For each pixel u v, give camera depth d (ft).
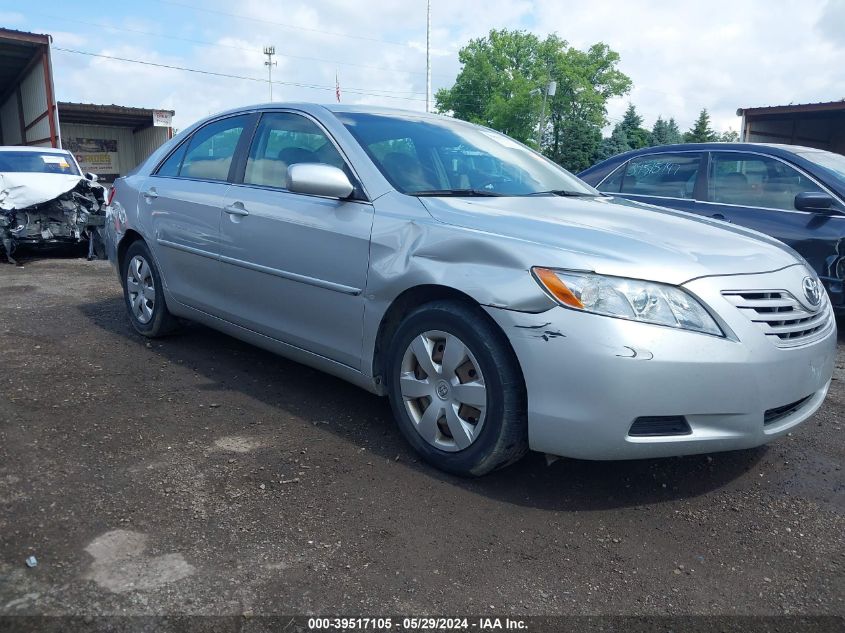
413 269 10.15
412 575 7.79
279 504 9.15
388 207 10.91
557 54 220.84
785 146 20.22
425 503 9.37
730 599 7.66
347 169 11.78
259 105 14.34
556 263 8.95
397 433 11.66
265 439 11.21
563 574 7.97
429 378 10.16
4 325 17.90
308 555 8.04
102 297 21.98
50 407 12.12
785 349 9.29
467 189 11.78
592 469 10.61
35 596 7.01
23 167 34.24
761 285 9.37
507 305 9.09
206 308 14.51
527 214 10.41
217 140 14.97
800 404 10.09
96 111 88.02
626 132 192.95
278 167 13.10
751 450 11.58
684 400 8.69
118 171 103.60
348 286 11.13
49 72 55.72
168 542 8.12
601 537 8.79
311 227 11.73
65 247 32.50
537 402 8.96
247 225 12.97
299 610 7.10
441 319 9.87
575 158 183.01
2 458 10.03
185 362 15.06
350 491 9.60
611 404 8.59
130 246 16.78
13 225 29.99
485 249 9.53
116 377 13.92
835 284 17.97
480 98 226.99
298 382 14.02
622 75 231.30
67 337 16.83
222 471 10.00
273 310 12.76
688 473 10.66
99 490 9.23
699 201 20.81
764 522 9.33
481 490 9.80
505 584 7.73
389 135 12.51
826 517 9.51
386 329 10.99
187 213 14.55
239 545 8.16
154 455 10.41
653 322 8.64
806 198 18.19
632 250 9.16
